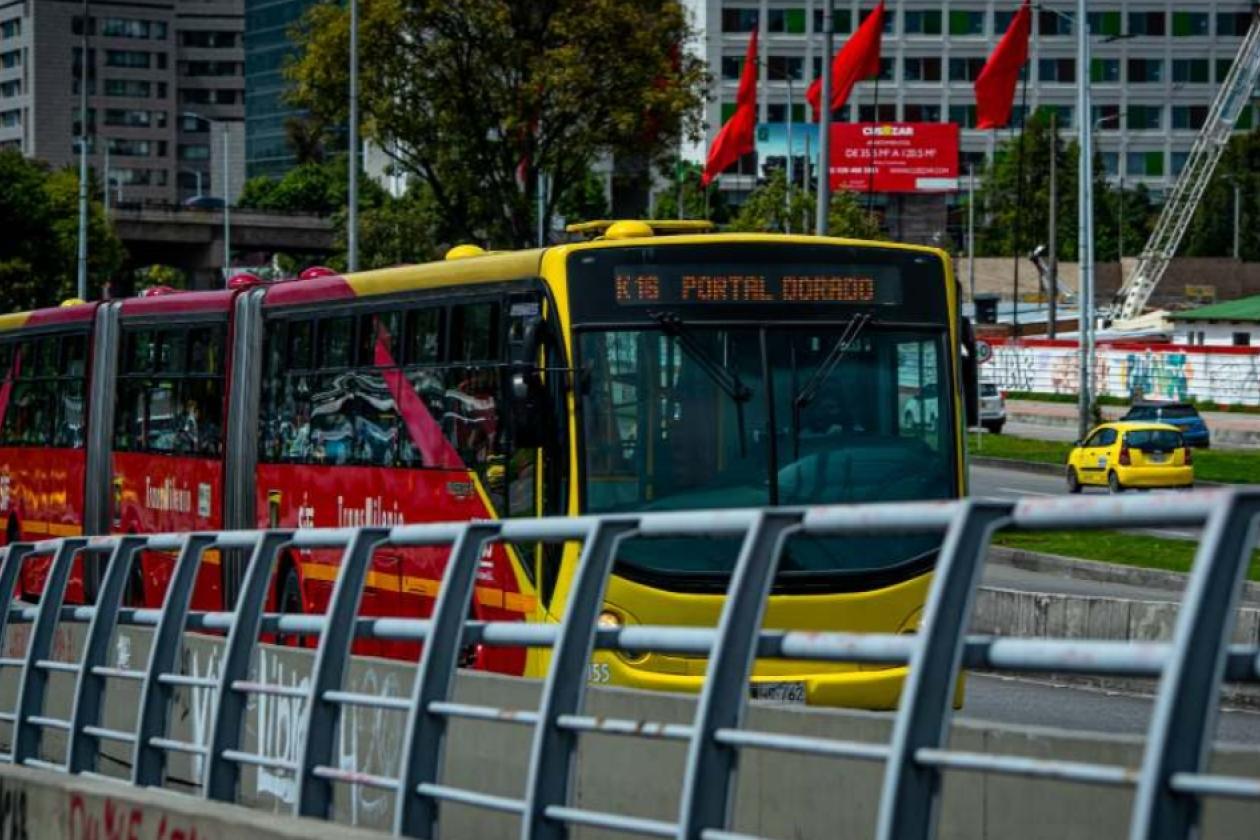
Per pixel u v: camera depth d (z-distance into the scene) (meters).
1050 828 12.77
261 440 28.66
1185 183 160.75
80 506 35.88
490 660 22.09
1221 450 89.44
